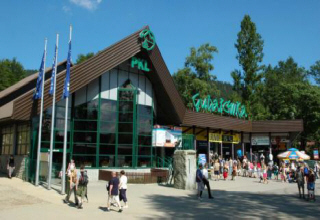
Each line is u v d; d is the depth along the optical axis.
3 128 26.67
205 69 50.31
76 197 13.09
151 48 25.89
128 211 12.48
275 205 15.03
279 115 53.50
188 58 51.19
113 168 24.38
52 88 17.78
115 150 24.83
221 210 13.26
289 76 68.06
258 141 40.72
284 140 40.31
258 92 56.78
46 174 19.50
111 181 12.48
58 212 11.84
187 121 31.50
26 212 11.69
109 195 12.46
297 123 38.06
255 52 57.53
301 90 51.84
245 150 43.62
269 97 60.28
